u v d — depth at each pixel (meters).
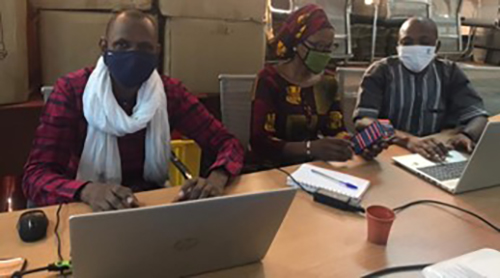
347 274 0.81
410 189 1.24
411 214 1.08
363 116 1.91
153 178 1.42
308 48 1.65
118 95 1.31
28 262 0.79
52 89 1.38
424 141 1.58
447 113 2.05
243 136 1.81
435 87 2.00
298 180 1.23
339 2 3.12
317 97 1.78
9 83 1.81
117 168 1.34
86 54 1.99
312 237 0.94
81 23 1.95
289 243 0.91
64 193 1.03
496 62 4.12
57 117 1.24
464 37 4.20
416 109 1.99
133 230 0.63
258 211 0.72
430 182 1.29
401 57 1.98
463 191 1.22
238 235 0.75
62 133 1.24
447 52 3.85
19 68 1.82
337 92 1.86
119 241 0.64
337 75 2.06
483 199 1.19
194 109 1.47
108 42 1.24
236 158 1.33
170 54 2.12
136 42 1.21
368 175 1.33
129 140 1.34
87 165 1.31
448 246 0.93
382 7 3.53
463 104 1.97
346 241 0.93
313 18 1.65
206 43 2.18
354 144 1.49
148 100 1.31
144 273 0.72
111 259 0.67
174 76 2.15
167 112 1.42
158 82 1.36
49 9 1.91
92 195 1.02
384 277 0.81
